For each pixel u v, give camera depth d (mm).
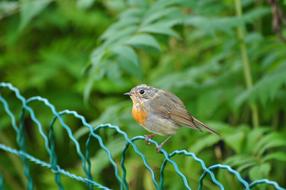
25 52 15125
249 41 11086
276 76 10336
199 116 11117
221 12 12414
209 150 11672
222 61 12766
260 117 12172
